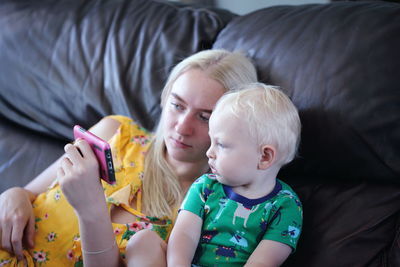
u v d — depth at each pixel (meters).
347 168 0.97
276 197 0.93
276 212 0.91
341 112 0.95
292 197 0.94
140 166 1.15
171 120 1.06
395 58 0.93
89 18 1.45
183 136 1.04
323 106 0.98
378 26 0.98
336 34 1.03
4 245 1.02
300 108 1.02
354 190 0.97
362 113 0.93
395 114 0.90
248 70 1.08
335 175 1.01
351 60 0.97
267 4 2.34
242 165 0.88
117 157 1.16
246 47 1.18
